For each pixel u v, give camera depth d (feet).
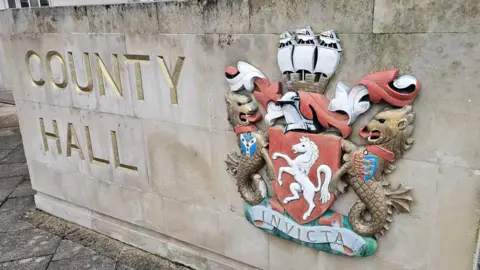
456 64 7.54
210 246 12.44
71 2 30.17
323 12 8.59
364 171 8.80
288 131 9.54
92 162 14.51
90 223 15.53
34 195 17.76
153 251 13.94
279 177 9.99
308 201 9.71
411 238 8.86
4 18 14.99
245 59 9.97
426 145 8.20
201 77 10.89
